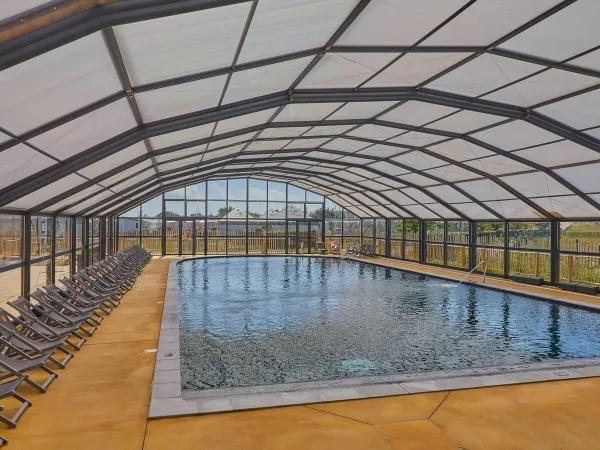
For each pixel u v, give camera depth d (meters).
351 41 5.13
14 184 5.02
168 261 18.45
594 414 3.75
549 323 8.17
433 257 17.17
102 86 3.80
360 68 6.06
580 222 11.12
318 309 9.45
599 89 6.21
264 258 21.06
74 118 4.09
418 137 10.02
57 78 3.15
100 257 14.70
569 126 7.63
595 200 9.73
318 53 5.32
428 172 12.91
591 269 10.85
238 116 6.79
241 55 4.57
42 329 5.30
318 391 4.14
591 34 4.92
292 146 11.95
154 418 3.55
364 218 23.02
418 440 3.26
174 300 9.13
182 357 6.12
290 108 7.73
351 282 13.52
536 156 9.13
